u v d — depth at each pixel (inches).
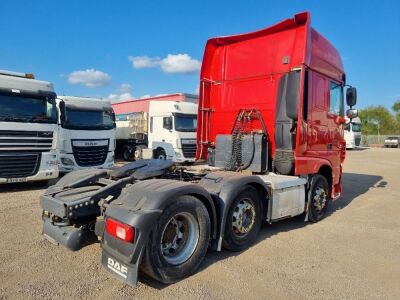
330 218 266.8
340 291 142.3
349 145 1357.0
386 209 304.2
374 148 1620.3
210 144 278.5
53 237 168.7
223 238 174.1
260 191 199.2
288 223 248.4
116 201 145.9
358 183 474.9
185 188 149.5
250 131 254.1
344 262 174.1
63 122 446.9
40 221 233.0
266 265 167.6
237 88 262.1
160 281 144.1
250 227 192.1
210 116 279.0
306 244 200.5
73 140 455.2
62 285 141.3
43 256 171.2
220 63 273.9
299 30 228.2
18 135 341.4
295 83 224.1
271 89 241.3
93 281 145.6
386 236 220.1
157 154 647.1
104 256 143.3
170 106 621.3
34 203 290.4
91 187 181.8
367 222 256.1
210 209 165.2
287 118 227.8
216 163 256.5
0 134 331.3
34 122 351.3
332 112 273.3
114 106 944.9
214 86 277.4
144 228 133.5
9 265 159.9
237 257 177.5
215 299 133.0
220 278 152.1
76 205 157.6
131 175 181.3
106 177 193.2
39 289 137.3
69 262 164.7
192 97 733.9
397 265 171.8
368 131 2891.2
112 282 145.2
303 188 234.2
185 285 144.8
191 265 152.8
